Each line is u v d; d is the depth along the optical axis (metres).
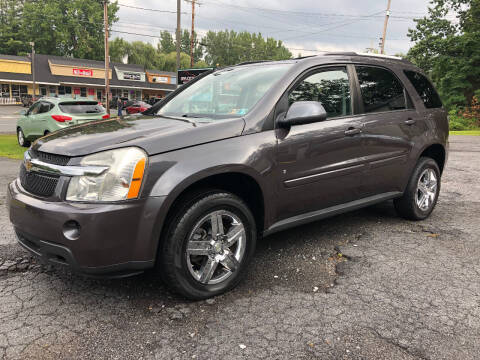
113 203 2.34
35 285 2.95
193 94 3.80
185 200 2.57
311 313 2.59
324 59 3.54
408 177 4.27
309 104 2.94
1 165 8.50
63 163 2.46
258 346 2.24
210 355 2.16
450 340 2.29
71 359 2.12
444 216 4.79
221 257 2.77
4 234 4.00
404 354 2.17
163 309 2.63
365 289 2.91
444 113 4.74
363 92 3.79
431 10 32.28
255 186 2.97
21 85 51.72
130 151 2.44
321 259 3.47
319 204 3.44
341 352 2.18
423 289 2.91
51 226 2.35
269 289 2.92
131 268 2.46
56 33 67.69
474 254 3.58
